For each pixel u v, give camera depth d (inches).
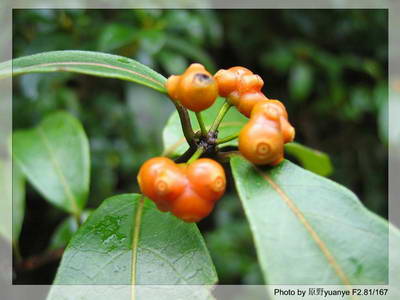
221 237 9.2
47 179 4.9
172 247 2.9
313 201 2.5
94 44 7.3
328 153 12.3
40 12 6.9
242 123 3.9
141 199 3.2
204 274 2.8
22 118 7.2
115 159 8.0
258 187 2.6
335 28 11.5
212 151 2.9
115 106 8.1
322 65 11.1
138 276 2.8
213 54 11.2
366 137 12.6
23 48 7.2
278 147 2.6
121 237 3.0
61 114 5.3
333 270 2.3
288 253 2.3
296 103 12.0
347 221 2.5
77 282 2.8
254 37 11.1
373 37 11.7
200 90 2.6
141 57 7.4
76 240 2.9
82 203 4.9
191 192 2.5
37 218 8.3
